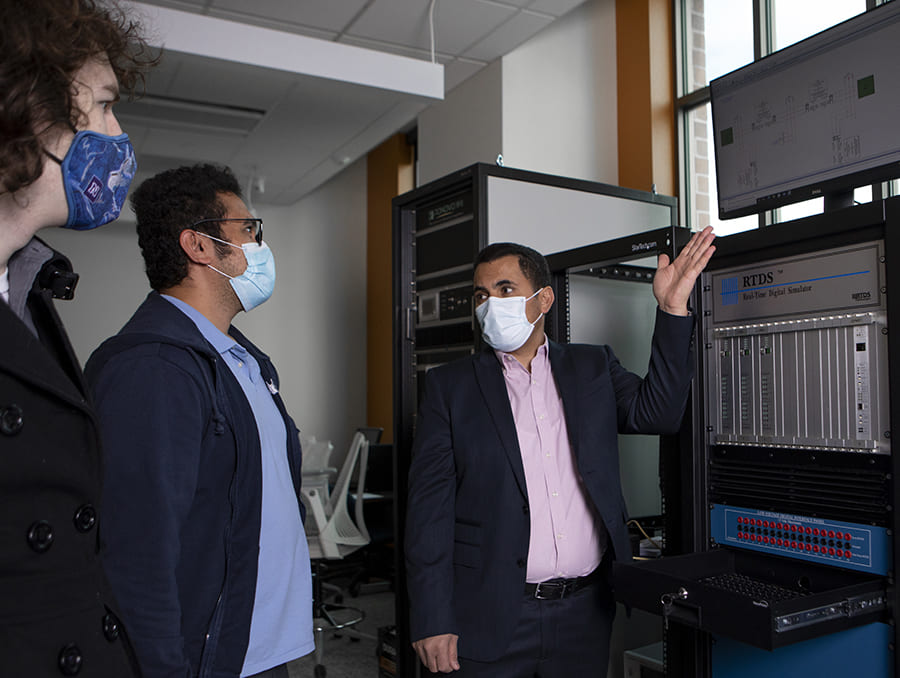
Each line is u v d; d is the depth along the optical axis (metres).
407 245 2.70
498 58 4.09
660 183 3.80
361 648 3.57
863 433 1.33
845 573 1.36
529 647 1.52
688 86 3.83
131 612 0.82
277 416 1.20
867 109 1.49
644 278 2.43
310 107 4.18
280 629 1.10
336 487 3.96
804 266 1.43
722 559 1.58
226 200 1.14
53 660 0.59
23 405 0.59
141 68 0.80
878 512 1.29
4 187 0.60
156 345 0.95
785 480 1.46
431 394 1.69
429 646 1.49
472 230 2.37
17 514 0.58
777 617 1.11
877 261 1.31
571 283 2.31
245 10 3.60
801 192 1.64
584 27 4.20
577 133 4.17
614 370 1.74
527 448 1.60
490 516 1.54
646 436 2.49
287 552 1.13
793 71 1.64
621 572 1.41
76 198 0.66
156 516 0.86
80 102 0.67
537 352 1.70
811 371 1.42
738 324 1.57
